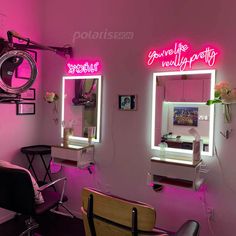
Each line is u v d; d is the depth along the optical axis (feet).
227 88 6.79
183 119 7.82
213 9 7.32
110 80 9.11
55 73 10.40
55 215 10.16
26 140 10.30
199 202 7.70
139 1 8.48
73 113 9.93
